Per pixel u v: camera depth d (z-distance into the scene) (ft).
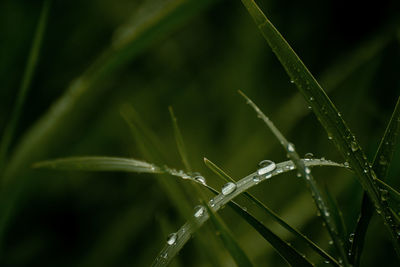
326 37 1.28
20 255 1.09
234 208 0.82
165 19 0.97
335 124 0.81
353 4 1.26
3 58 1.27
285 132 1.13
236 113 1.28
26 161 1.02
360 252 0.82
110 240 1.11
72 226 1.16
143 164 0.85
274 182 1.12
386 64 1.10
